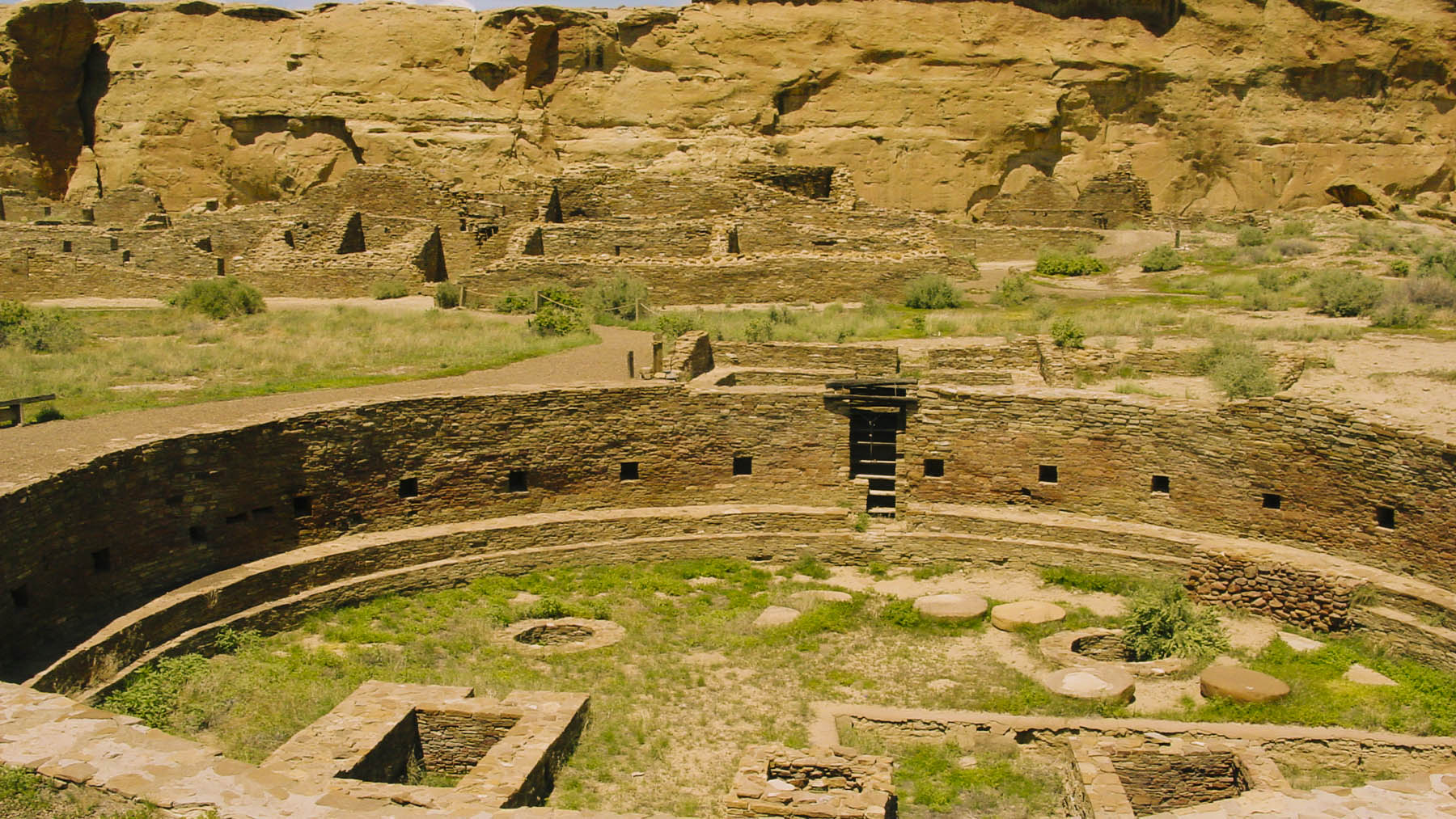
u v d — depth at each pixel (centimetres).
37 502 1916
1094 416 2678
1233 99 6550
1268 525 2512
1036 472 2738
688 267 4297
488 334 3572
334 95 6138
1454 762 1727
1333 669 2083
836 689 2045
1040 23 6297
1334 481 2409
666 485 2830
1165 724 1814
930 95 6150
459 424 2661
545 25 6109
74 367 3094
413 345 3388
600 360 3266
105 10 6259
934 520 2753
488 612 2386
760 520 2780
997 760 1798
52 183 6244
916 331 3700
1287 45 6575
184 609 2108
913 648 2230
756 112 6128
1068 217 5791
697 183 4962
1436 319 3669
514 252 4459
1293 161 6581
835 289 4347
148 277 4372
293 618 2286
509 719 1758
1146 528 2623
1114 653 2234
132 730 1324
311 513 2483
